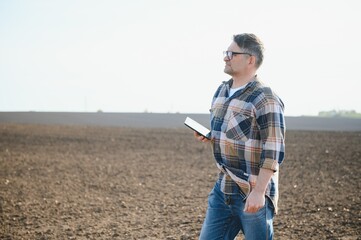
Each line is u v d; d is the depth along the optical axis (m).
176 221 6.16
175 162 12.61
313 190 8.34
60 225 6.04
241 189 2.99
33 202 7.48
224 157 3.05
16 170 11.07
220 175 3.16
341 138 19.17
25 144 17.64
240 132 2.94
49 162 12.58
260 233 2.96
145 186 9.02
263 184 2.81
